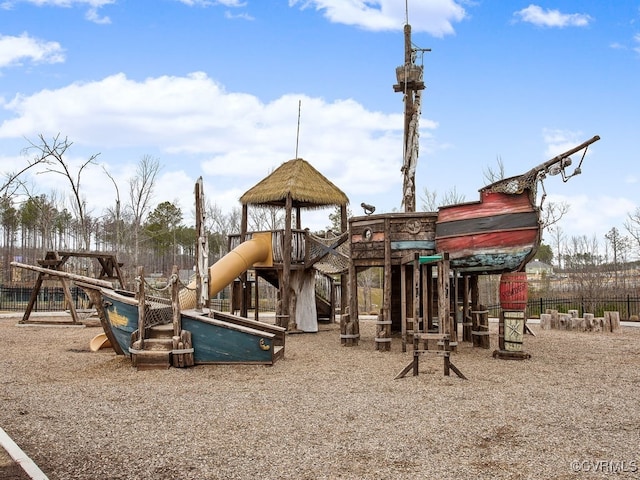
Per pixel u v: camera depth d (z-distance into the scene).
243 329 10.75
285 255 17.05
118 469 5.05
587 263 37.56
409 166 16.38
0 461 5.06
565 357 12.16
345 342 14.11
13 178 23.05
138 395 8.09
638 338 16.28
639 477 4.82
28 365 10.77
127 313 11.02
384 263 13.13
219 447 5.66
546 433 6.13
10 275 43.78
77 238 49.09
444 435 6.05
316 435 6.07
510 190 11.70
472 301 14.18
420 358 11.88
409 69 16.30
